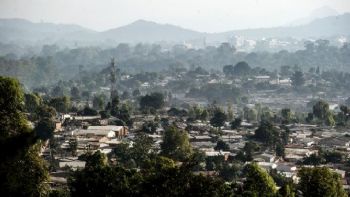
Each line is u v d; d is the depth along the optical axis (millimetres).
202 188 114062
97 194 122875
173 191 113125
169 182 113688
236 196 124938
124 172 128625
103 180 123938
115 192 121438
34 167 128875
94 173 126250
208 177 118062
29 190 126750
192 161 120125
